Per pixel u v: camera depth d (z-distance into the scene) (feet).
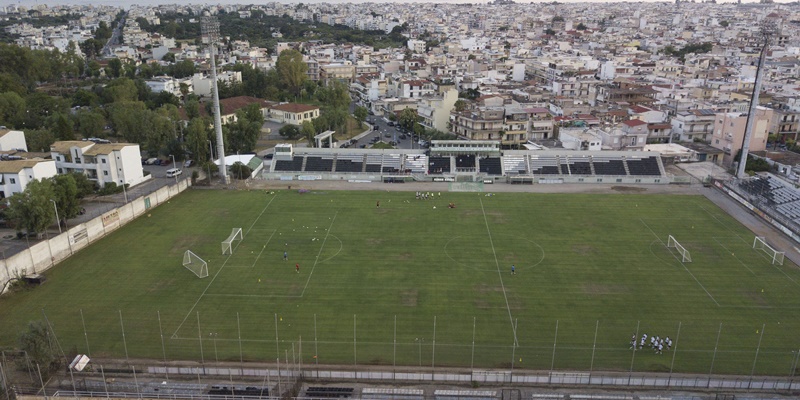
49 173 469.16
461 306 309.22
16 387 237.86
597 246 390.63
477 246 390.42
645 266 358.43
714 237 407.23
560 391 241.76
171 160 613.11
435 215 453.58
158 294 320.91
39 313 298.97
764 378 248.32
